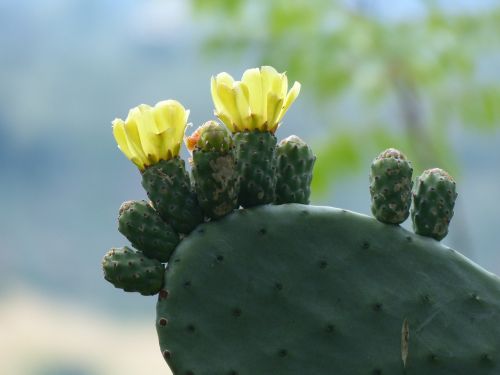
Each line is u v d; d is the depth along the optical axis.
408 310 4.05
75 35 74.25
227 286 4.03
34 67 73.25
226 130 4.06
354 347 4.03
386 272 4.07
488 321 4.06
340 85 10.91
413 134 10.98
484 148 33.91
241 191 4.12
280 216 4.07
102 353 70.00
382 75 10.98
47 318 69.75
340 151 10.66
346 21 11.02
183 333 4.00
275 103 4.12
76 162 71.19
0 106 71.19
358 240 4.08
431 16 10.97
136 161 4.13
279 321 4.03
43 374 67.31
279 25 10.95
